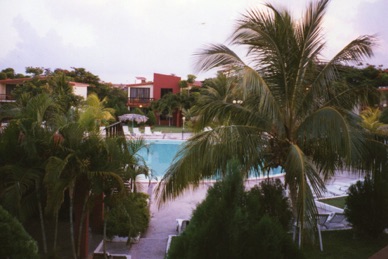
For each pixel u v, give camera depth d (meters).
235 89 8.07
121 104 43.03
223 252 2.51
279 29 7.26
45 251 6.68
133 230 7.20
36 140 6.25
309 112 7.77
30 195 6.57
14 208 5.78
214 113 7.93
